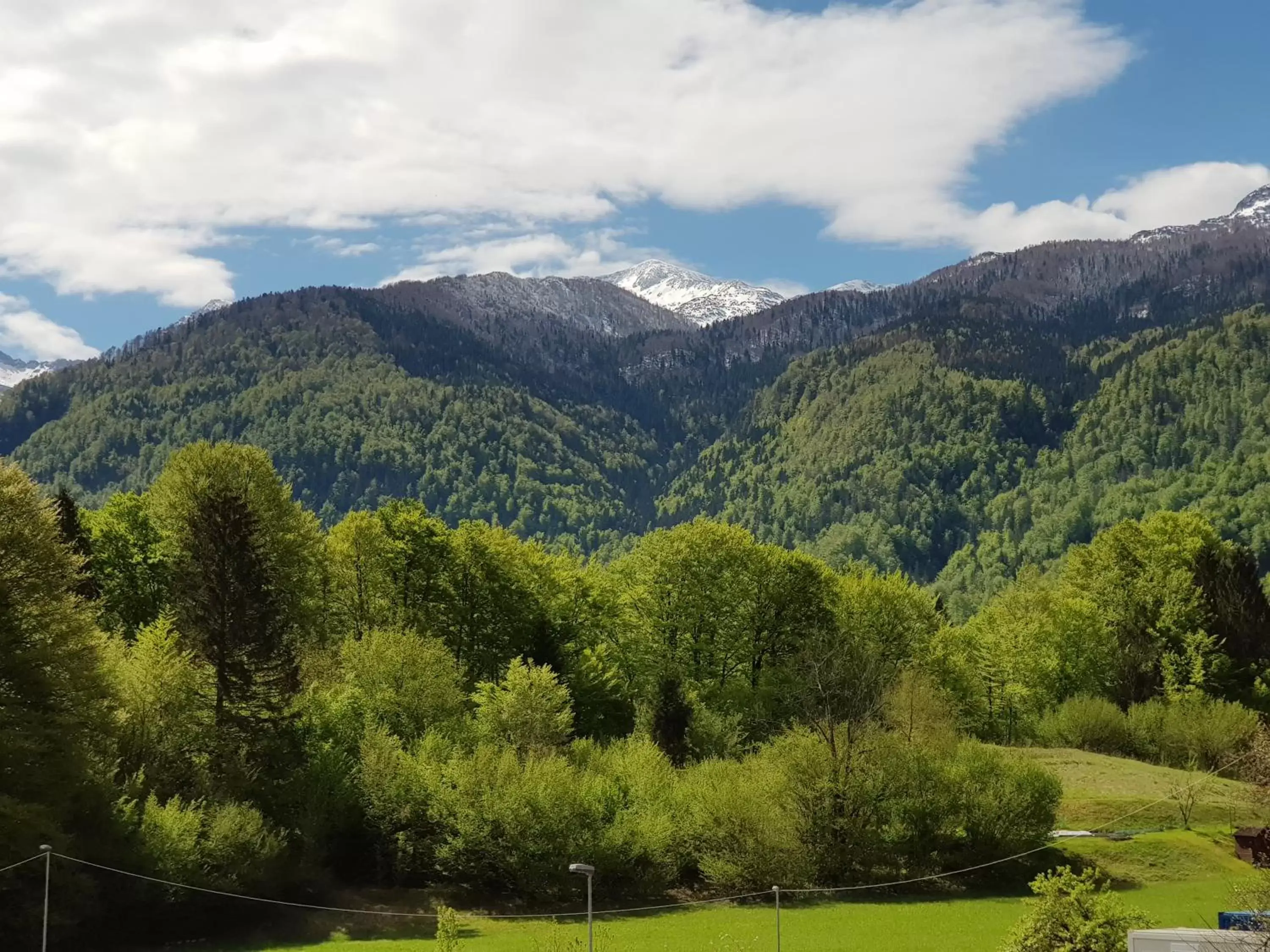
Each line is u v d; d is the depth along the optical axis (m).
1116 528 138.75
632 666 108.62
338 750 78.56
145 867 61.78
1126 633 130.00
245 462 95.81
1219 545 139.00
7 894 54.91
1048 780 85.94
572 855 77.12
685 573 109.69
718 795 81.25
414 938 67.06
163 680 71.44
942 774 85.62
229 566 76.12
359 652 88.31
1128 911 45.62
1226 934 40.41
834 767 83.75
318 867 73.06
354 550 101.31
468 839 76.12
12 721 56.41
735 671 109.62
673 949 63.84
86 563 88.94
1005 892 82.81
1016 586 199.00
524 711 87.12
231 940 64.62
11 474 61.31
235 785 71.38
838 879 83.06
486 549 104.12
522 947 63.44
